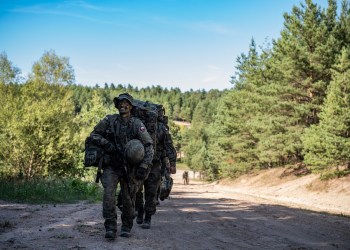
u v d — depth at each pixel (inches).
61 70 1828.2
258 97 1574.8
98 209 355.6
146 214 256.7
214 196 746.2
